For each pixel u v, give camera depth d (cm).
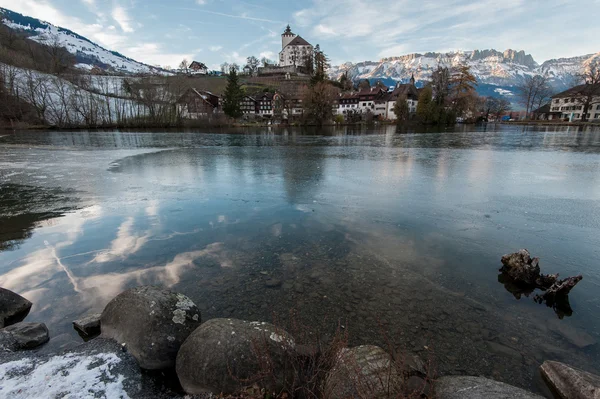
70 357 294
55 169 1395
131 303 331
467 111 7088
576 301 419
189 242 606
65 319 371
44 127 4641
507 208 816
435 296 432
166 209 814
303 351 285
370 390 238
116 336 319
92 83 6875
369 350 300
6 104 4441
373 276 484
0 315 364
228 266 512
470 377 278
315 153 2052
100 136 3572
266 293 436
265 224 707
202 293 433
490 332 360
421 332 359
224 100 6581
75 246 583
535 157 1745
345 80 11862
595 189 1011
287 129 5453
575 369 278
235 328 293
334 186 1077
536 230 666
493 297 430
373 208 826
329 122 6475
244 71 12612
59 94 5150
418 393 249
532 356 323
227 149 2314
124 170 1391
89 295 425
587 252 562
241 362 265
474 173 1296
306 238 630
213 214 775
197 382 267
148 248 577
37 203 855
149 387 273
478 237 633
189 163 1611
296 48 12244
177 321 322
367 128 5612
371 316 388
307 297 428
